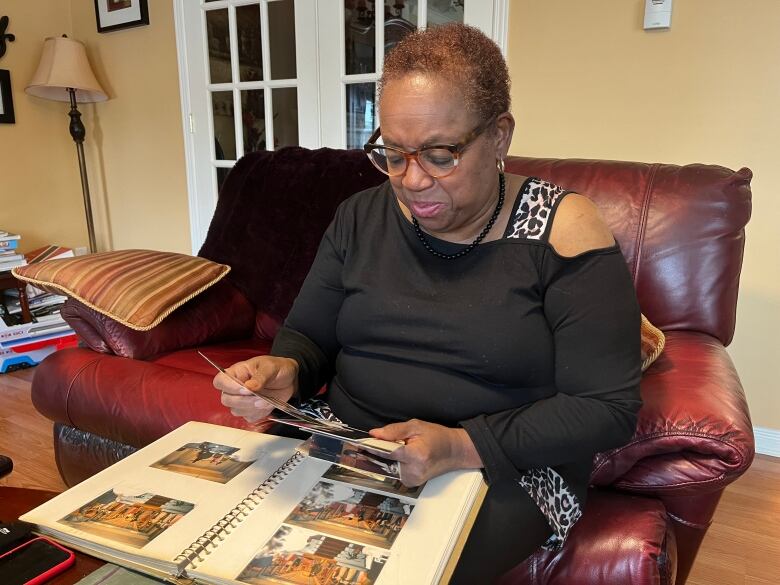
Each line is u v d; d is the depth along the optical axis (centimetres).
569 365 75
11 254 244
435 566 56
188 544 59
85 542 61
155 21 264
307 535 61
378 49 215
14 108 275
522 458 72
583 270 74
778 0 153
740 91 162
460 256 80
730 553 138
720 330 121
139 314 139
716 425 84
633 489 90
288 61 238
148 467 74
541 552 87
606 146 182
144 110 280
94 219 314
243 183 179
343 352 94
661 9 165
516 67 190
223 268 167
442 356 81
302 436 99
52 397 138
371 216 92
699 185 123
